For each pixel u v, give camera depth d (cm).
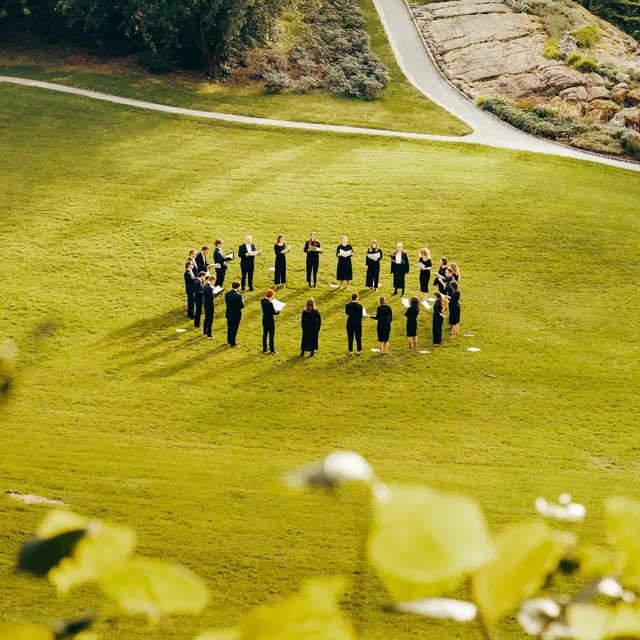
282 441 1981
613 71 5997
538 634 98
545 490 1667
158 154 4469
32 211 3672
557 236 3591
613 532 97
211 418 2102
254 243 3450
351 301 2705
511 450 1964
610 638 96
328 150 4703
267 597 1210
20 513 1400
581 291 3123
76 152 4406
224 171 4272
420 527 81
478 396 2295
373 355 2544
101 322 2727
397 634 1082
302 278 3153
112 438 1919
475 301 2995
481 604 92
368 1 6969
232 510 1496
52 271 3116
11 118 4778
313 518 1461
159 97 5369
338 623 90
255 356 2516
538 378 2417
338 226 3656
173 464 1745
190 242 3447
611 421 2167
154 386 2277
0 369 124
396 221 3725
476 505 84
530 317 2883
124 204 3800
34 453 1744
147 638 1055
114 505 1489
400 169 4369
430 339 2673
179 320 2777
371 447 1956
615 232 3653
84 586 1173
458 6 6831
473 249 3475
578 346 2666
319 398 2253
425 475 1752
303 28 6388
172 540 1366
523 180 4294
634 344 2697
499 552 93
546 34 6488
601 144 5016
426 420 2144
